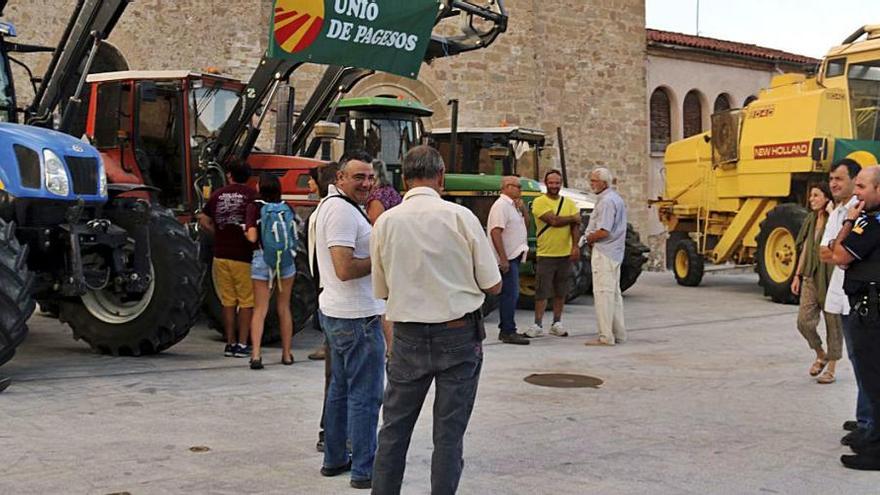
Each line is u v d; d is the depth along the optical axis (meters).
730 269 20.78
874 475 4.93
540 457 5.16
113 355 8.26
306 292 9.03
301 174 9.91
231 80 10.16
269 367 7.80
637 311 12.82
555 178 9.95
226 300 8.26
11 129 7.44
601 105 22.33
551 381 7.44
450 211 4.00
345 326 4.56
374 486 4.04
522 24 20.39
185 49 16.30
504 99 20.19
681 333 10.47
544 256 10.01
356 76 11.25
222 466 4.83
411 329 3.97
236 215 8.12
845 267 5.21
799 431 5.87
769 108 14.64
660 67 23.94
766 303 13.96
